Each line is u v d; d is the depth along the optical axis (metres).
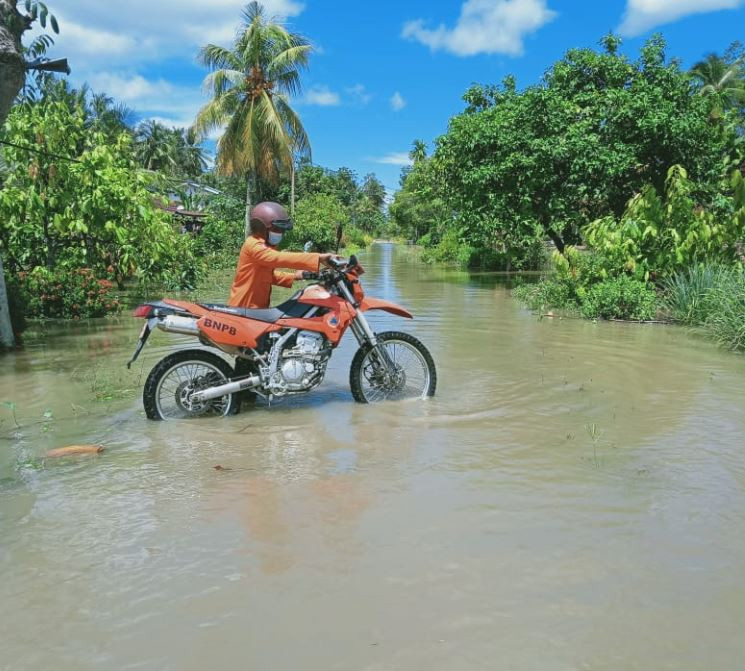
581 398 5.43
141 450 4.13
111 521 3.07
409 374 5.82
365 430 4.54
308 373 5.05
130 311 11.76
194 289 16.27
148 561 2.69
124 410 5.08
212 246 27.48
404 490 3.44
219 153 28.12
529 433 4.46
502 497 3.34
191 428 4.61
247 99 27.28
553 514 3.13
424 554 2.73
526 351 7.68
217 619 2.28
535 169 16.30
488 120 17.62
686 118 15.02
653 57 15.90
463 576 2.55
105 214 12.42
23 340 8.47
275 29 26.41
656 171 16.06
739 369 6.64
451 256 31.95
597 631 2.20
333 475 3.67
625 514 3.13
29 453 4.08
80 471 3.75
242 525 3.02
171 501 3.30
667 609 2.34
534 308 12.34
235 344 4.90
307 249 5.31
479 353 7.54
